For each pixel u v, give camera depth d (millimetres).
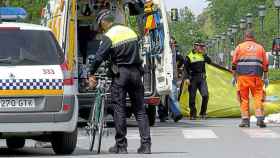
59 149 16312
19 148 18672
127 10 26062
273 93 28062
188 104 28953
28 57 15680
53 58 15812
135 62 16094
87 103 23266
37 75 15531
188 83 28219
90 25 26109
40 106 15484
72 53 23250
